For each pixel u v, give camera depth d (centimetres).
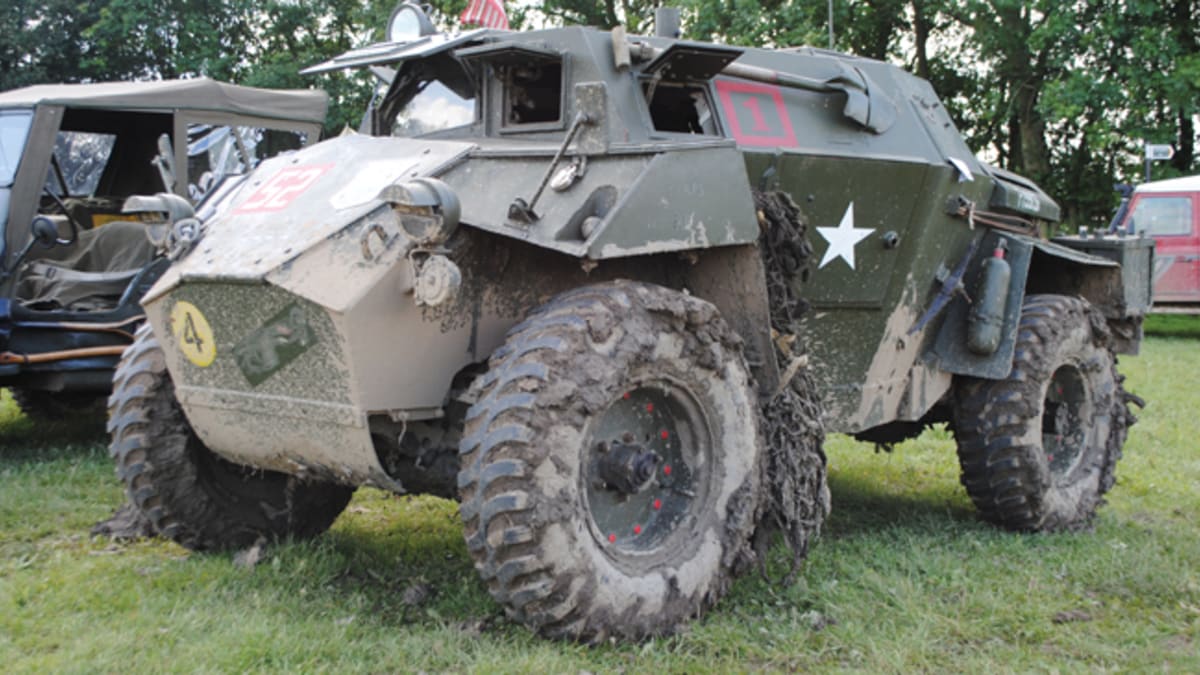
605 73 467
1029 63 1828
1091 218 2066
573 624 372
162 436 464
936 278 562
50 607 425
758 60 526
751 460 427
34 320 746
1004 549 532
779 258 462
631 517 406
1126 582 477
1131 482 684
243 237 418
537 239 376
